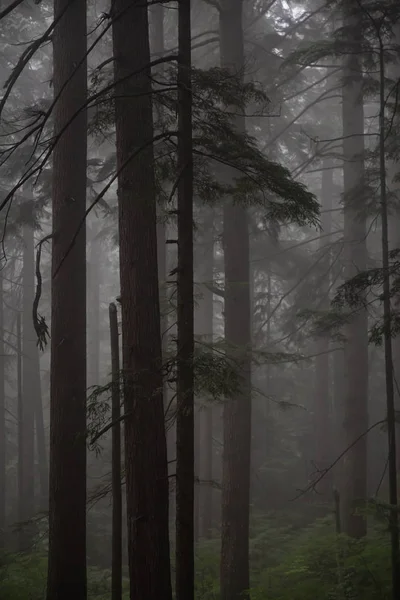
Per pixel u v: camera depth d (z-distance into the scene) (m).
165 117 8.00
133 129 7.29
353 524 14.25
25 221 13.70
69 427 9.48
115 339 9.00
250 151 7.33
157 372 7.06
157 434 7.07
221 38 13.19
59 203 9.75
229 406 12.48
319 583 10.15
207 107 7.13
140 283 7.17
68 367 9.57
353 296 9.07
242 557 12.15
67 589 9.25
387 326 8.09
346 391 15.16
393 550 8.17
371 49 10.71
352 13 9.88
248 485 12.42
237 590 12.04
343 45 10.70
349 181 15.85
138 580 6.96
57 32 9.93
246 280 12.79
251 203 7.74
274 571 11.78
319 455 21.64
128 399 7.07
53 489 9.41
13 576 11.80
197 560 14.49
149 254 7.23
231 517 12.26
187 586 6.66
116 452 9.01
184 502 6.71
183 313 6.87
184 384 6.71
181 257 6.93
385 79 10.59
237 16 13.12
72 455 9.44
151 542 6.96
